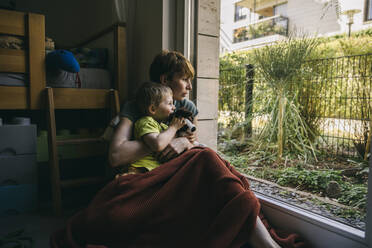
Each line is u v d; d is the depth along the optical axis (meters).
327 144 1.81
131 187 1.17
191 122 1.42
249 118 2.22
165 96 1.35
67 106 1.99
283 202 1.44
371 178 1.03
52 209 1.87
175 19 1.92
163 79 1.47
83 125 2.76
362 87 1.59
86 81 2.20
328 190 1.51
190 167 1.19
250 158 2.17
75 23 3.65
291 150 1.99
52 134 1.85
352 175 1.58
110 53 2.51
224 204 1.10
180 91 1.48
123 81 2.19
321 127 1.85
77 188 2.25
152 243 1.09
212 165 1.17
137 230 1.12
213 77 2.03
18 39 1.83
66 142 1.94
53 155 1.83
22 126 1.79
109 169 2.16
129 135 1.39
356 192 1.41
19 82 1.85
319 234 1.23
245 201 1.06
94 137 2.19
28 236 1.48
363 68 1.57
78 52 2.41
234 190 1.10
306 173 1.66
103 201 1.20
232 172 1.30
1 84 1.79
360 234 1.09
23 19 1.81
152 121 1.36
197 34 1.91
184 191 1.16
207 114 2.02
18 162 1.79
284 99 1.92
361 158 1.62
